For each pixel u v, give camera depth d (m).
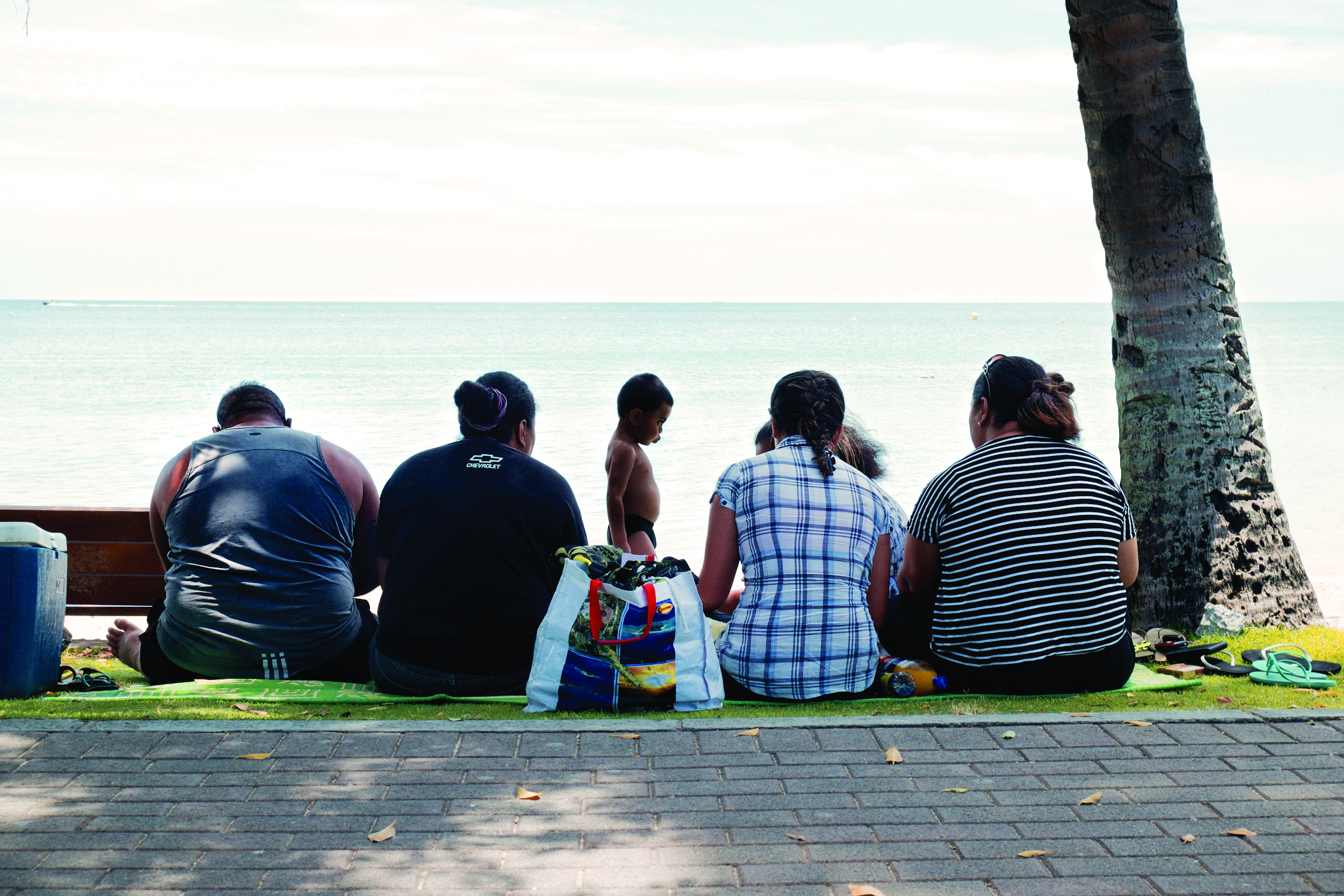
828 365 55.53
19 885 3.03
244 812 3.52
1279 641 5.87
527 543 4.78
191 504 5.07
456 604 4.71
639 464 6.73
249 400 5.57
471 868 3.16
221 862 3.18
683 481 17.55
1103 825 3.46
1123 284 6.41
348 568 5.29
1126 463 6.47
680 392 37.12
